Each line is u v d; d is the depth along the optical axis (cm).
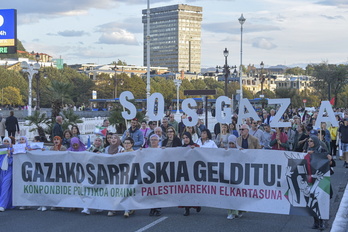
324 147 920
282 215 1004
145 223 913
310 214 891
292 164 905
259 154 927
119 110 2703
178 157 973
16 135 2483
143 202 972
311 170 891
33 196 1027
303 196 897
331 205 1116
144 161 973
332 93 6888
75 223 915
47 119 2288
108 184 979
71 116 2362
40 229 866
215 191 962
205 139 1040
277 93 8638
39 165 1022
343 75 6800
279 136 1310
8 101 9294
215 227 882
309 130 1442
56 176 1012
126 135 1322
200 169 970
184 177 976
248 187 937
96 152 1043
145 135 1523
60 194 1011
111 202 975
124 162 973
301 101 8519
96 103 8931
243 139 1052
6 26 3192
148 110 1362
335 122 1148
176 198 979
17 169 1034
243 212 1025
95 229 864
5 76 9988
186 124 1268
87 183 991
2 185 1041
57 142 1107
